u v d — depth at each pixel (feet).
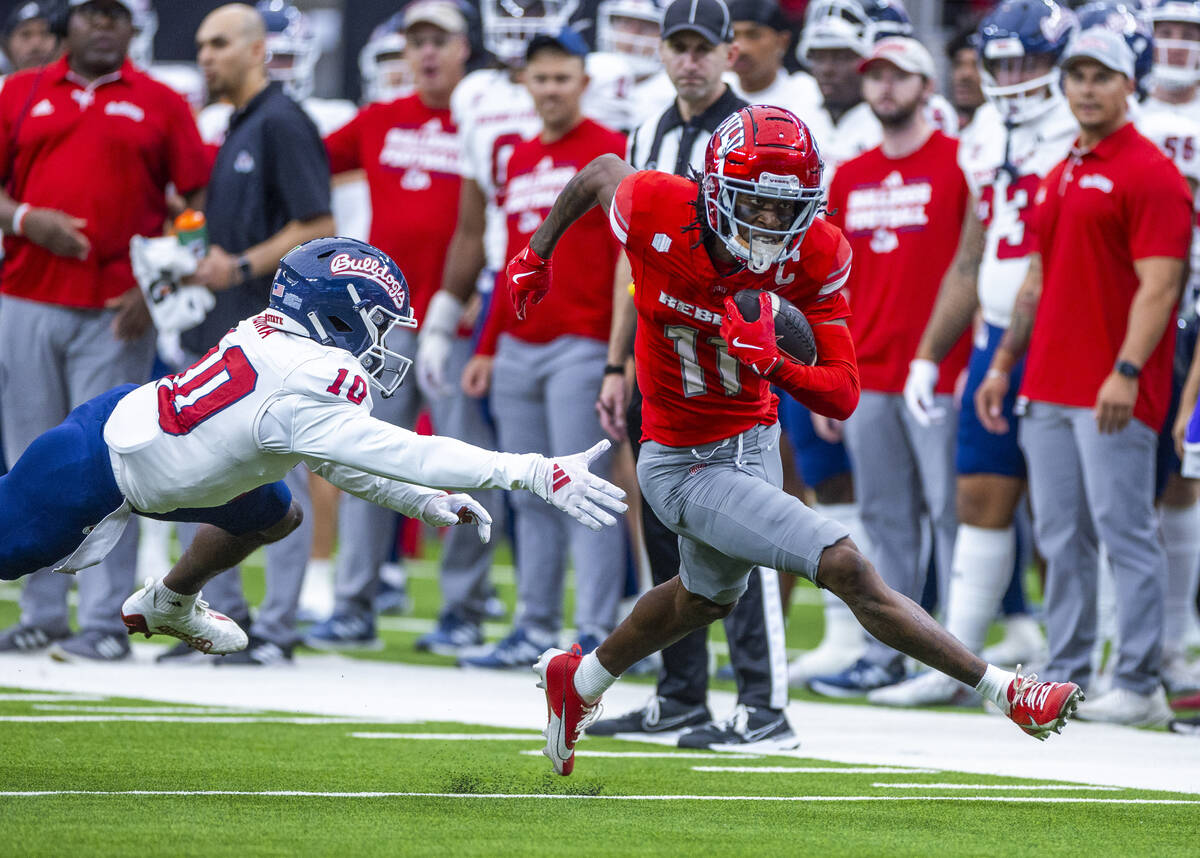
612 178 53.31
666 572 67.97
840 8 97.50
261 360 49.60
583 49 89.04
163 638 102.89
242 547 55.42
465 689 82.74
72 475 51.72
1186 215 75.25
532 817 49.44
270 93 90.17
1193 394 77.87
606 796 53.93
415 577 156.56
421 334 101.50
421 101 104.94
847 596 49.88
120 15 88.94
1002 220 83.71
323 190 89.25
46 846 42.52
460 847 44.14
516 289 56.85
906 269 87.86
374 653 99.25
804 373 49.11
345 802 50.98
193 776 54.85
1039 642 97.66
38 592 91.56
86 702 73.00
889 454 88.84
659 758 63.52
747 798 54.29
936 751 67.05
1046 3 83.10
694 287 50.72
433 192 103.65
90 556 53.26
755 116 48.08
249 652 90.38
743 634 67.15
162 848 42.70
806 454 94.38
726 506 51.80
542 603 93.15
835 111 98.84
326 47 185.98
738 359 49.57
